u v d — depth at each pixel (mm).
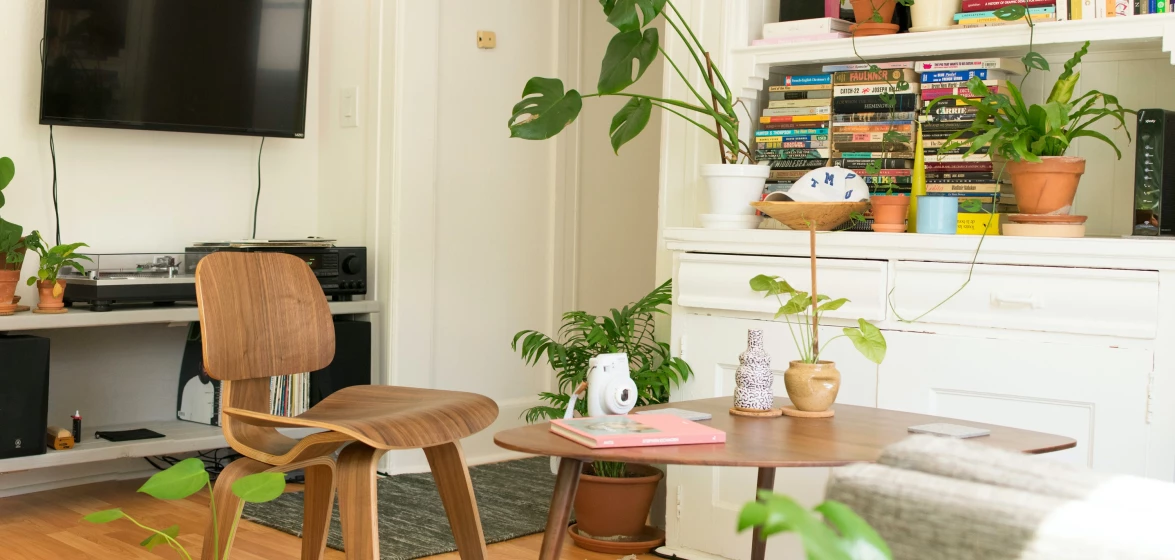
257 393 2299
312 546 2387
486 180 4164
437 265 4008
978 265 2344
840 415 1953
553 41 4367
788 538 2574
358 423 2004
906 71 2754
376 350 3863
